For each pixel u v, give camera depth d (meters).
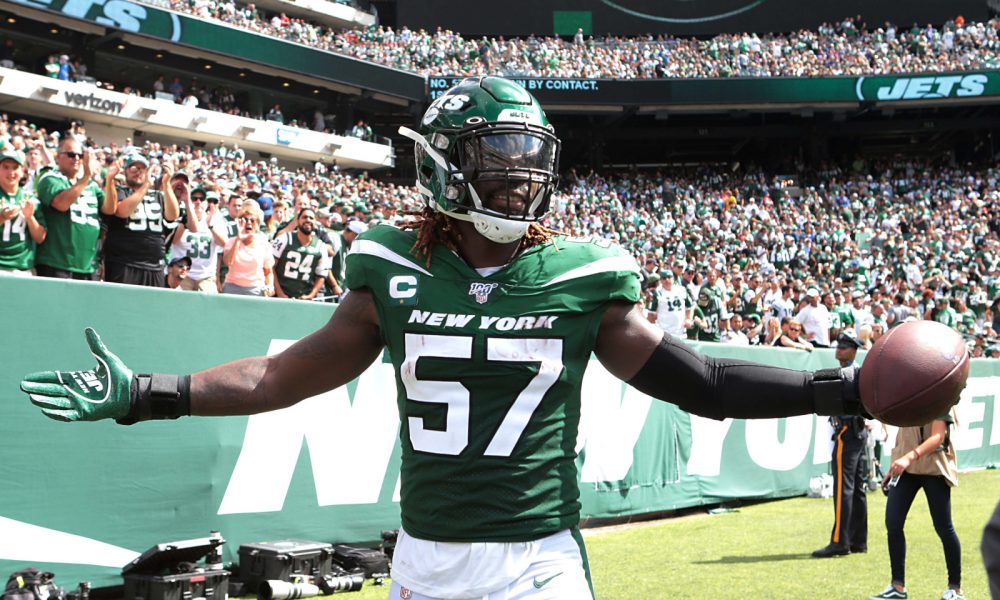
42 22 27.42
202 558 5.39
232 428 5.58
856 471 7.02
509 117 2.13
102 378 2.11
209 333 5.52
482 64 34.56
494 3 37.84
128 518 5.13
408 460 2.16
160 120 27.88
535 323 2.11
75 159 6.60
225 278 8.95
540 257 2.18
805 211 30.53
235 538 5.57
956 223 29.23
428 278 2.17
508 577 2.06
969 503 9.71
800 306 13.67
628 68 35.38
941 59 35.22
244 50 29.33
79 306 5.02
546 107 34.56
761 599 5.53
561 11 38.09
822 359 10.35
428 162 2.21
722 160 42.22
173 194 7.75
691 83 34.59
